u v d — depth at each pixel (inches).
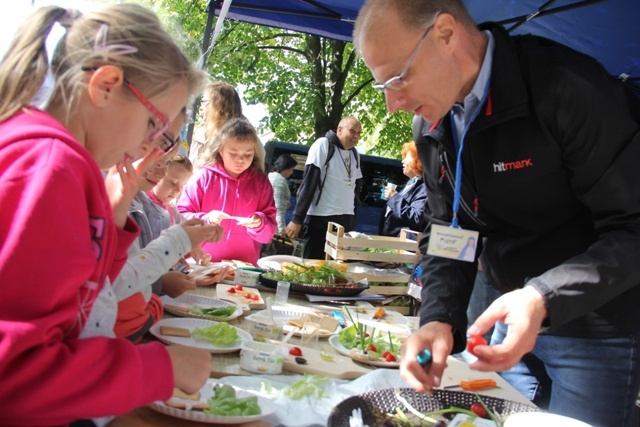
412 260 148.3
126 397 38.3
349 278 127.2
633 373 72.9
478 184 75.4
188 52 52.7
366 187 358.3
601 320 72.7
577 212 74.2
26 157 35.7
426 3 62.6
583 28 133.2
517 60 68.2
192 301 95.9
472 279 77.0
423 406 62.4
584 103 63.7
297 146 358.9
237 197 140.8
